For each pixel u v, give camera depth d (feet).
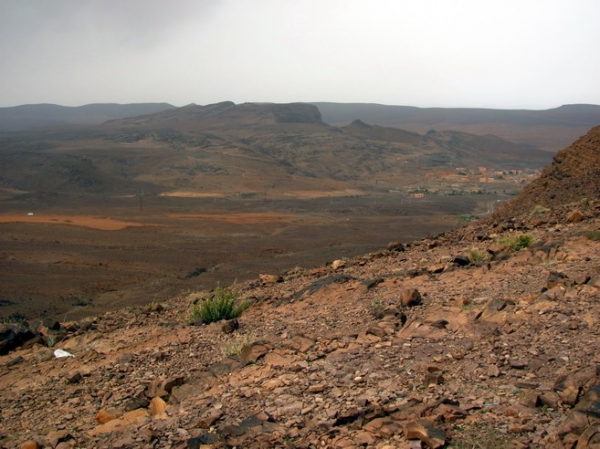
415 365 23.12
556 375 19.90
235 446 18.52
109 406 25.84
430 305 32.40
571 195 98.27
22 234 223.10
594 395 16.99
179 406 23.53
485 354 23.00
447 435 17.29
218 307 41.93
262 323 36.42
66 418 25.04
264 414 20.61
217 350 31.30
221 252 200.75
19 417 26.27
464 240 66.18
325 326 32.01
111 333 44.39
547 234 54.65
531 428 16.79
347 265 62.34
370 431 18.21
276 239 245.65
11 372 36.40
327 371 24.08
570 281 30.55
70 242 213.87
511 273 37.83
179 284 141.59
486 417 17.98
